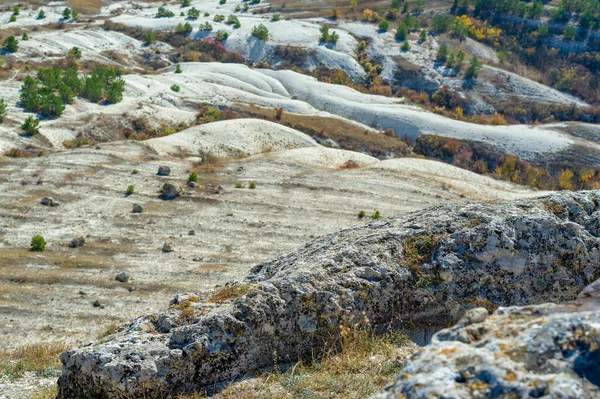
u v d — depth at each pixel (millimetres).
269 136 77000
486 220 11227
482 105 123000
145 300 31391
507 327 5625
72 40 122312
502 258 10820
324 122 95625
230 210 48250
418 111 109875
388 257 10961
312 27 149625
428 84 129375
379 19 160125
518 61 149500
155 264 36656
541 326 5391
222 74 114812
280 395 8711
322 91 113938
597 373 4805
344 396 8422
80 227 42719
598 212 11422
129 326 10531
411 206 51594
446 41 150375
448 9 174250
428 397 4902
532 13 165125
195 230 43438
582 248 10930
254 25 143625
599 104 131625
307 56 133625
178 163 60969
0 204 45562
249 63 132250
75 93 86562
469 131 99688
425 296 10703
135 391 8953
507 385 4812
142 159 61031
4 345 25094
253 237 42531
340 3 172250
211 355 9367
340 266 10727
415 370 5289
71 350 9797
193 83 105062
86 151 61375
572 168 90812
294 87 115250
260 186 54906
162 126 81375
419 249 11180
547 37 157000
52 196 48188
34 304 30078
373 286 10516
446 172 63594
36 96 76500
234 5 169375
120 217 45312
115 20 143875
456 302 10656
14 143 63594
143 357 9156
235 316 9703
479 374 5004
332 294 10250
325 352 10016
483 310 6406
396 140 95375
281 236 42969
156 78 105000
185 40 135625
